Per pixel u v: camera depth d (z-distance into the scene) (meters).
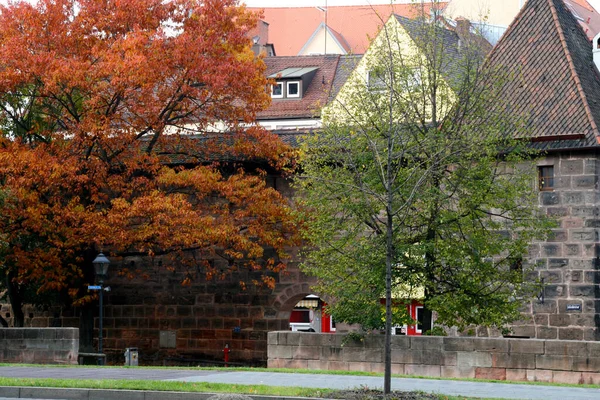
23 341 33.47
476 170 32.75
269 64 59.34
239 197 40.75
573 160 38.38
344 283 32.66
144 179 39.97
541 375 26.61
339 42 83.06
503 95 40.59
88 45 39.91
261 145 41.50
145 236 38.59
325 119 35.09
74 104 40.75
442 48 34.91
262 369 28.31
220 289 45.03
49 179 37.97
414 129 33.56
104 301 46.72
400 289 32.97
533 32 42.88
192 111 40.94
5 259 40.56
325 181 31.91
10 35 39.31
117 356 46.31
